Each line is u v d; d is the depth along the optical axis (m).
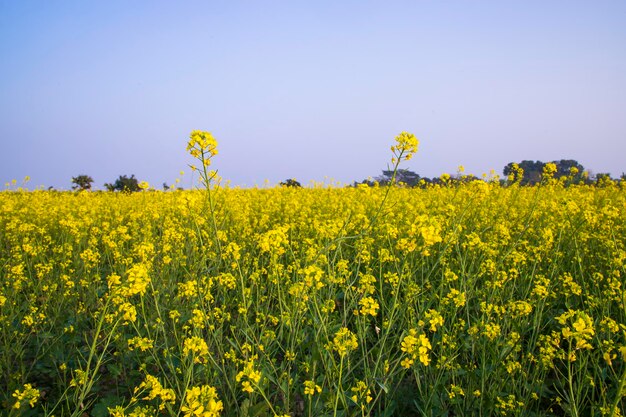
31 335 4.87
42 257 6.72
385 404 3.50
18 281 5.13
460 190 9.31
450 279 4.37
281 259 6.51
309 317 4.46
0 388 3.95
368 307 3.40
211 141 3.72
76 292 5.59
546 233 5.36
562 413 3.77
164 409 3.54
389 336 4.36
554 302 4.86
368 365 3.89
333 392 3.07
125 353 4.20
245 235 7.53
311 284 3.47
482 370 3.51
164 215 9.30
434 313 3.23
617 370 3.98
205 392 2.31
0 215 9.66
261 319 4.34
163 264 5.99
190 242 6.64
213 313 4.29
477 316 4.77
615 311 4.74
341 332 3.01
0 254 7.53
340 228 5.61
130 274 3.04
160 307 4.85
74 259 6.82
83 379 3.06
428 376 3.89
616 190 11.55
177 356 3.91
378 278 5.46
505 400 3.54
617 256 5.08
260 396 3.69
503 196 10.57
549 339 3.47
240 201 10.87
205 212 7.00
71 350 4.44
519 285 5.41
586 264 6.30
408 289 3.96
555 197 10.31
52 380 4.20
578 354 4.14
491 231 7.22
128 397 3.85
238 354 4.06
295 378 3.58
